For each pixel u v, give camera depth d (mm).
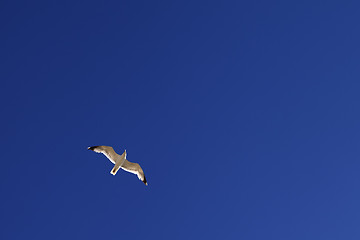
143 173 25203
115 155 25266
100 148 25219
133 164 25344
